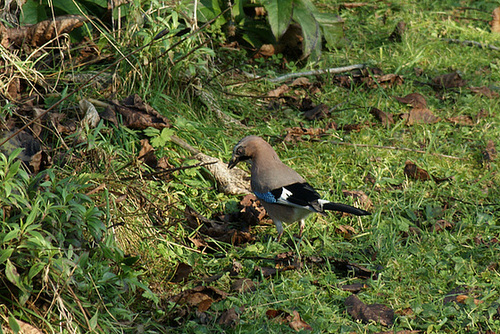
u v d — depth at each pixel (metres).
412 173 11.03
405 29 16.31
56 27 11.06
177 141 10.83
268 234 9.66
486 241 9.30
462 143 12.17
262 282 8.34
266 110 12.88
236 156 9.59
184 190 10.11
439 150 11.82
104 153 9.35
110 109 10.55
